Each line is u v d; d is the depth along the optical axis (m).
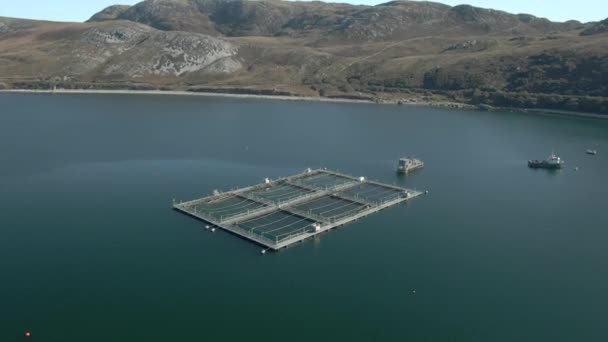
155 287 76.62
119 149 159.62
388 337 66.62
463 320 70.44
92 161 143.88
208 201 114.38
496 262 86.62
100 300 72.88
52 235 92.62
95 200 111.81
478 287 78.56
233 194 119.88
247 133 194.12
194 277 79.81
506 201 118.69
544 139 194.12
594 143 187.00
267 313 71.06
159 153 156.25
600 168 150.25
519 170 147.38
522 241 95.31
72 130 187.75
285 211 110.44
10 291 74.25
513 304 74.31
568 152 171.62
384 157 162.00
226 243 92.50
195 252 88.25
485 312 72.25
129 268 81.75
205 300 73.69
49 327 66.81
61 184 122.12
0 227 95.12
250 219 104.88
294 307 72.56
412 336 66.94
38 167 135.62
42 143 163.62
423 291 77.19
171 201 113.31
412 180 136.38
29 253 85.50
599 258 88.62
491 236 97.44
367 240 95.25
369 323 69.38
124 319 68.88
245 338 65.81
